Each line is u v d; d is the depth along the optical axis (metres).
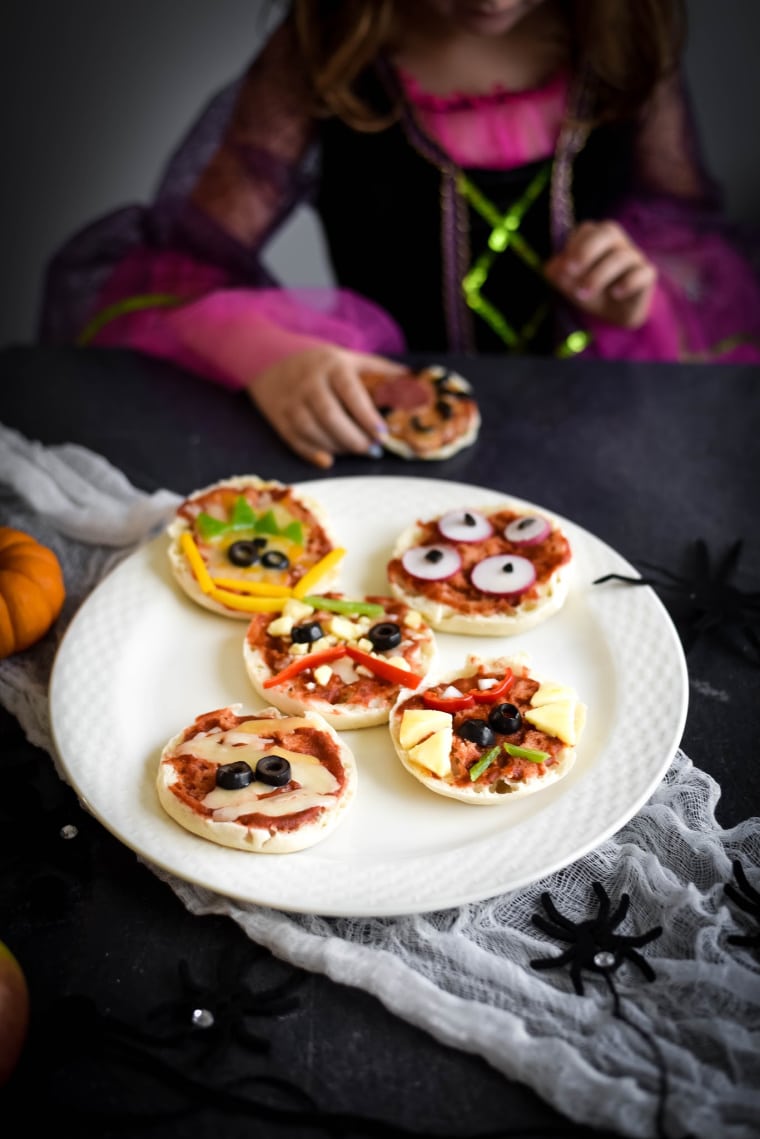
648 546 0.80
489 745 0.62
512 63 1.13
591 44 1.10
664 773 0.62
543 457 0.88
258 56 1.18
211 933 0.58
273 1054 0.53
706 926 0.56
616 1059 0.52
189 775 0.61
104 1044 0.53
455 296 1.19
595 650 0.70
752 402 0.94
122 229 1.16
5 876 0.60
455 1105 0.51
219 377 0.98
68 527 0.82
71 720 0.66
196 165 1.18
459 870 0.58
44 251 1.71
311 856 0.59
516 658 0.67
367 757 0.64
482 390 0.96
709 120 1.59
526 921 0.58
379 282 1.23
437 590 0.72
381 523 0.80
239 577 0.74
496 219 1.15
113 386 0.97
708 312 1.23
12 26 1.53
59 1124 0.51
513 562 0.73
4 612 0.71
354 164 1.17
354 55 1.08
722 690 0.69
